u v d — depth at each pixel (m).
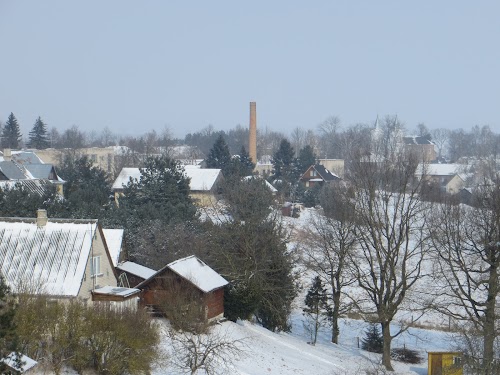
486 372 43.78
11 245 50.78
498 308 58.88
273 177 162.50
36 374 37.34
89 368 40.19
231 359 48.94
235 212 71.88
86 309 40.50
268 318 65.44
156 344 44.41
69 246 50.47
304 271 77.19
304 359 55.38
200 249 70.12
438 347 66.56
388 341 59.12
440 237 74.94
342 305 77.62
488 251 53.00
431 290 81.12
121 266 60.53
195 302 53.03
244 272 62.34
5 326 30.19
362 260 88.81
